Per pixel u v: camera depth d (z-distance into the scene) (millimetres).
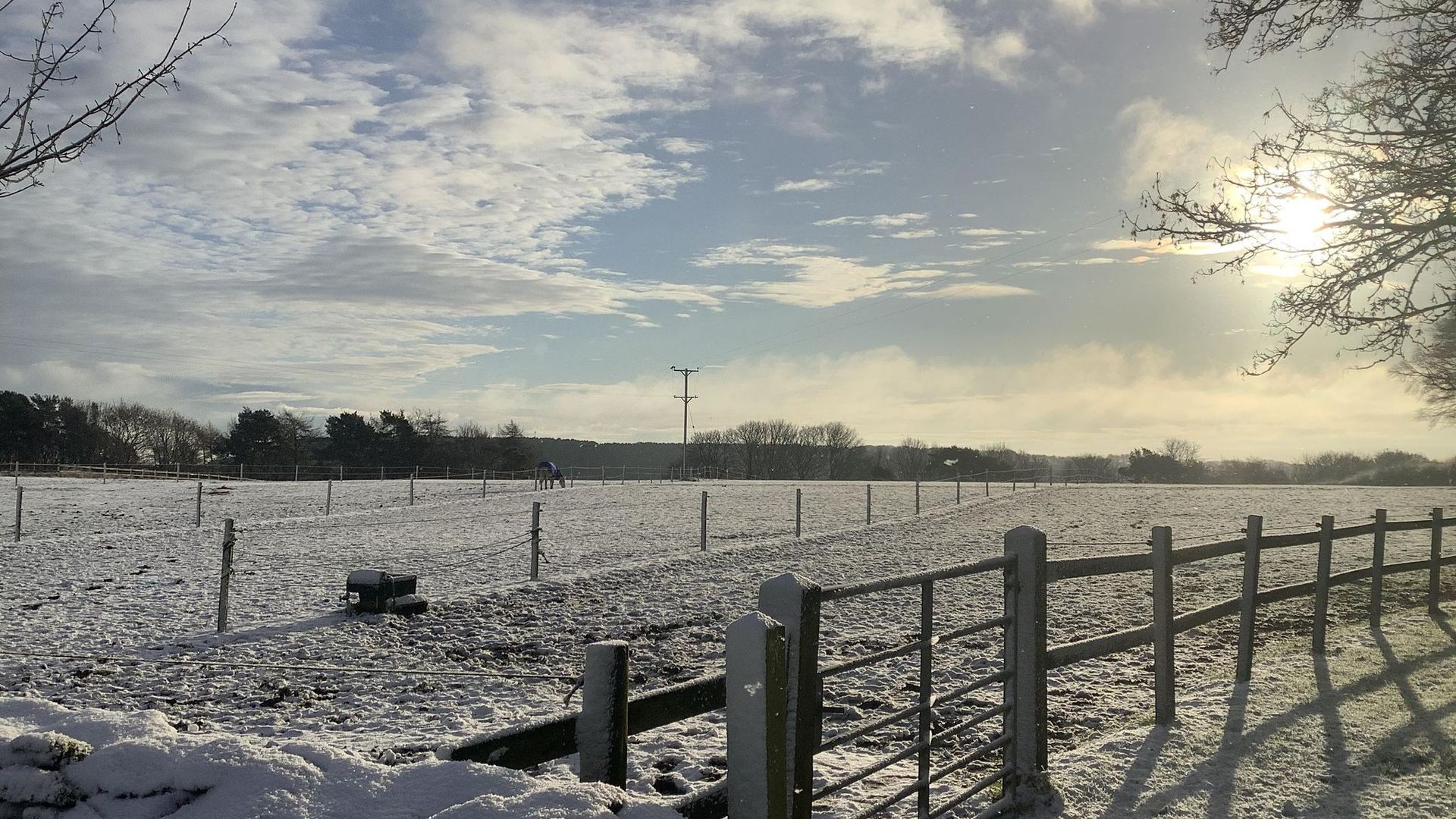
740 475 126125
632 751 6914
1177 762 5988
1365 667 8836
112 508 34125
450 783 3527
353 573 14031
